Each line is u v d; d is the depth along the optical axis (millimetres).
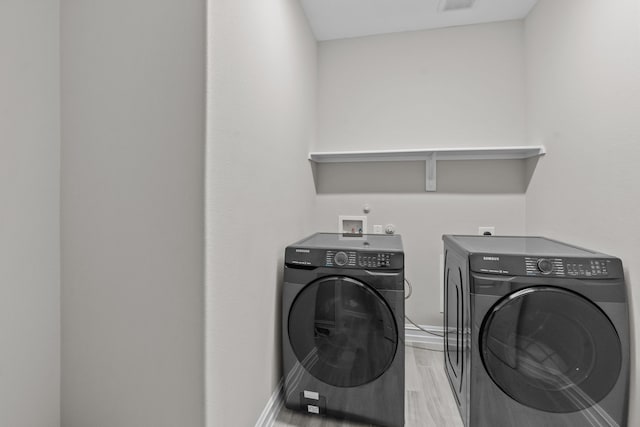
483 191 2287
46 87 1101
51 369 1126
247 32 1234
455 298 1648
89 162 1103
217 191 1024
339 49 2488
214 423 1012
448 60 2332
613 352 1182
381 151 2186
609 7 1347
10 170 1008
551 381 1222
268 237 1474
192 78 978
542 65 1959
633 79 1217
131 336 1061
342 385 1452
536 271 1251
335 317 1455
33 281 1072
